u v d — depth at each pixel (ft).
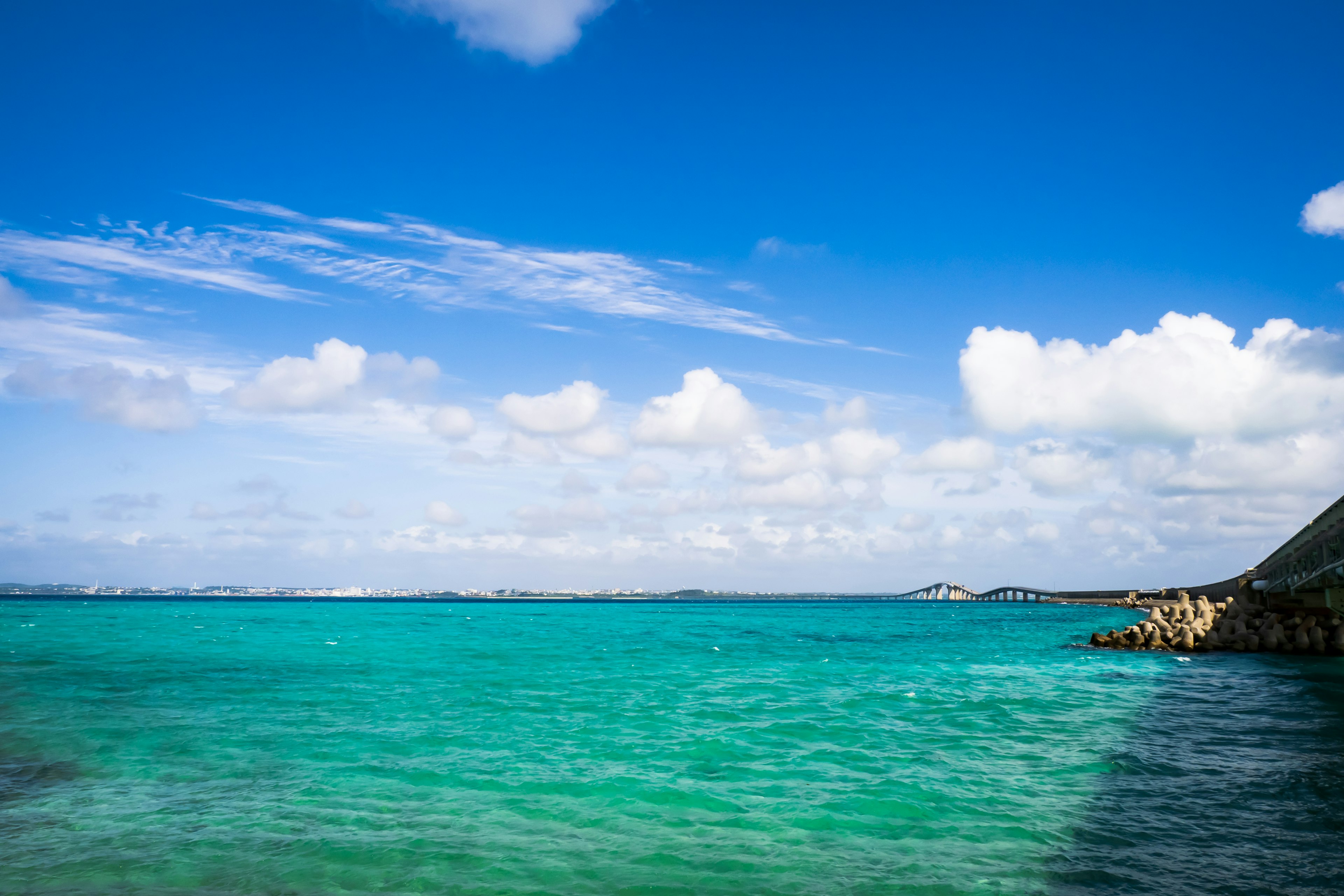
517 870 35.76
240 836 39.96
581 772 52.75
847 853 38.06
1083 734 66.54
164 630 200.03
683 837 40.24
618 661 126.41
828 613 519.19
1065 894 33.09
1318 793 48.29
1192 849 38.50
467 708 76.79
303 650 139.54
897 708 79.05
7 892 32.76
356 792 48.06
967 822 42.70
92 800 45.93
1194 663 130.52
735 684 97.66
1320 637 144.15
